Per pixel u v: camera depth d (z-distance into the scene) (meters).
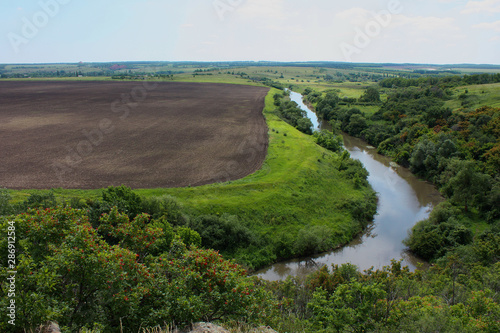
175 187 47.34
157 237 19.55
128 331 13.80
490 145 61.50
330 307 19.38
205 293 15.46
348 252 41.75
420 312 17.45
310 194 51.06
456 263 32.72
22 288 12.19
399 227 48.16
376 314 18.03
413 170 69.44
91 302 14.43
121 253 14.88
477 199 48.81
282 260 39.28
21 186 44.53
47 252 15.16
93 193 42.72
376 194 58.62
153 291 15.06
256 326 14.91
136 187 46.66
